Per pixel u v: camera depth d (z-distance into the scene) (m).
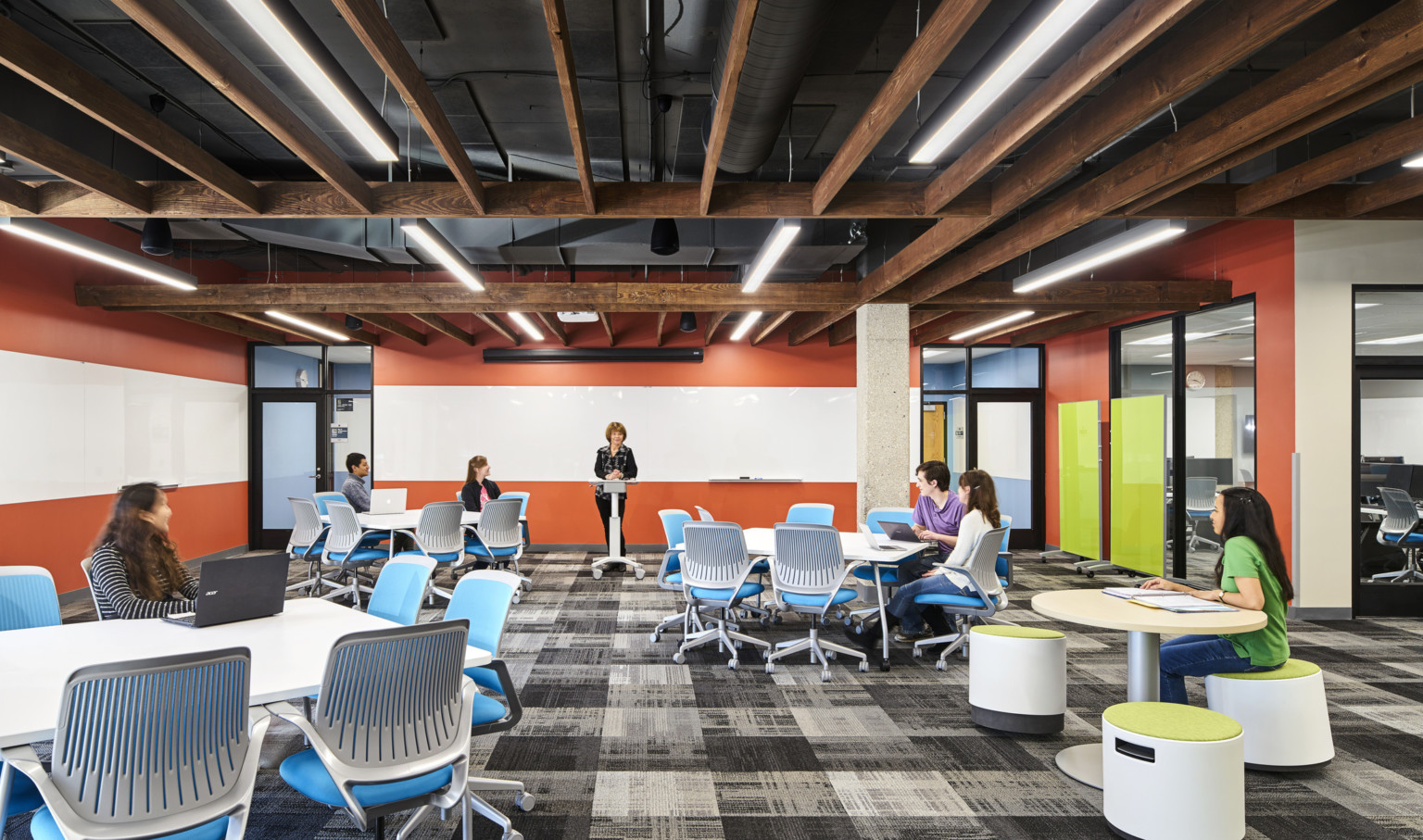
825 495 11.02
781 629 6.20
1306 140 5.61
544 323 9.80
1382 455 6.50
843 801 3.19
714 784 3.35
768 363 11.04
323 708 2.05
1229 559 3.43
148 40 4.51
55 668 2.45
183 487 9.02
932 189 4.58
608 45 4.71
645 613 6.80
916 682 4.85
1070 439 9.81
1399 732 3.96
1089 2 2.46
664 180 7.18
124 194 4.36
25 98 4.50
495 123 5.95
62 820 1.76
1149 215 5.01
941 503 5.88
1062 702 3.95
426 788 2.24
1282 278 6.59
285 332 10.66
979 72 2.98
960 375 11.40
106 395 7.60
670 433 10.94
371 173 6.99
